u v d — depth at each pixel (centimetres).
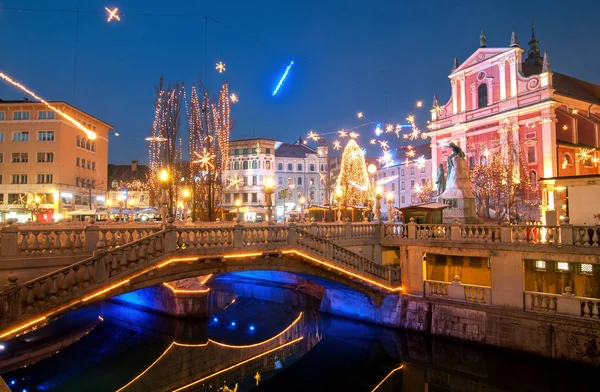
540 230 1758
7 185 5119
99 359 1872
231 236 1505
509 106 4803
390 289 2061
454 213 2472
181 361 1852
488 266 1961
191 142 3500
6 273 1134
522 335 1656
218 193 3578
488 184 4456
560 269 1817
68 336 2238
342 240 2005
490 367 1719
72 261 1238
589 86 5800
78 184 5516
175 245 1348
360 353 1933
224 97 3622
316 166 8031
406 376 1658
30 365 1791
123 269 1234
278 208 7575
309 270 1811
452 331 1855
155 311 2711
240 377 1669
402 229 2127
